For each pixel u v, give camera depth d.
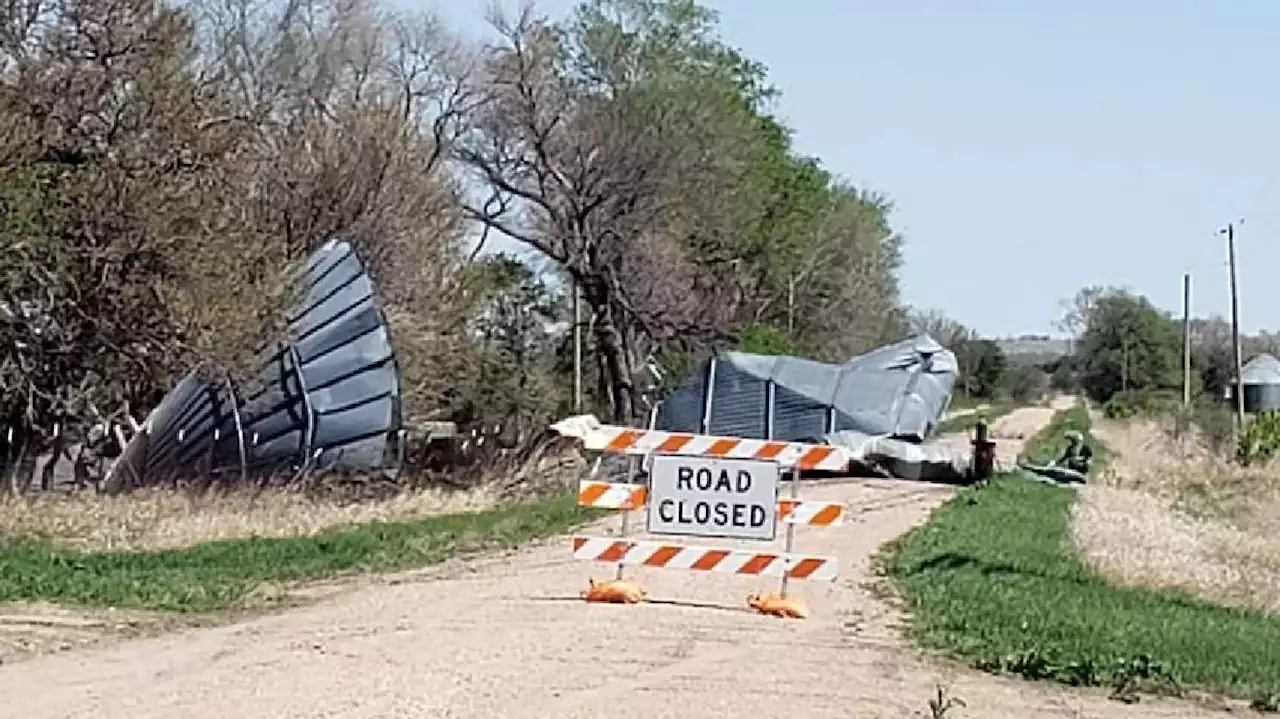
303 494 28.62
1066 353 119.44
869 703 11.32
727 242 51.78
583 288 49.59
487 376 44.47
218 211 29.28
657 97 48.25
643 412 49.69
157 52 28.45
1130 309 106.31
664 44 48.84
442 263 44.19
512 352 50.84
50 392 28.67
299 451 30.83
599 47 48.34
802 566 15.88
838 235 62.66
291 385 31.03
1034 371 117.81
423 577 19.00
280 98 45.41
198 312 28.23
